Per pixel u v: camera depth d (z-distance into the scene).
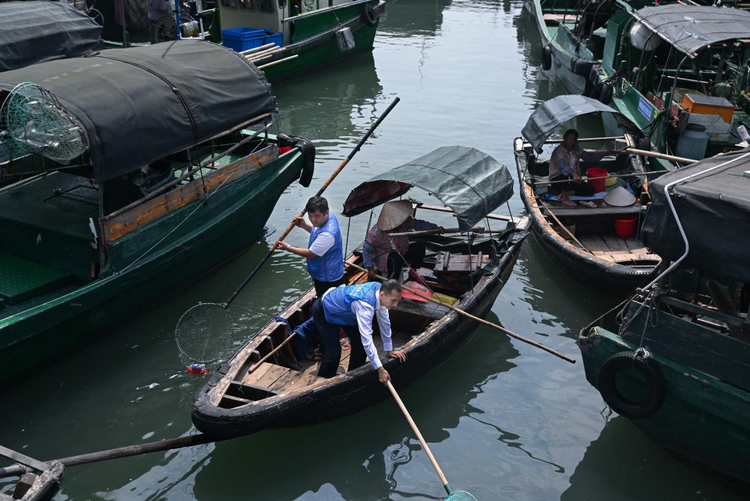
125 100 7.19
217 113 8.16
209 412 5.67
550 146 13.80
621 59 13.68
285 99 16.27
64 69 7.48
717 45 11.71
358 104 16.06
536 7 20.98
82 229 7.39
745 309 6.33
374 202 8.12
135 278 7.54
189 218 8.17
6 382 6.84
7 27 10.17
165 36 13.92
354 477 6.16
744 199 5.07
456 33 23.83
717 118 10.05
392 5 28.84
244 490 5.98
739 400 5.27
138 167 7.27
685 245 5.33
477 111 15.64
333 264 6.67
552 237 8.86
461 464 6.28
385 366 6.37
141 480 6.03
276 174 9.46
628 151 8.04
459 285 7.96
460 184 7.24
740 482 5.74
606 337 5.95
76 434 6.47
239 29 16.64
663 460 6.30
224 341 7.46
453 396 7.13
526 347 7.96
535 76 18.64
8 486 5.88
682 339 5.57
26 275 7.35
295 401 5.89
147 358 7.52
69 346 7.31
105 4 16.67
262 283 8.98
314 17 17.61
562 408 6.98
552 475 6.15
